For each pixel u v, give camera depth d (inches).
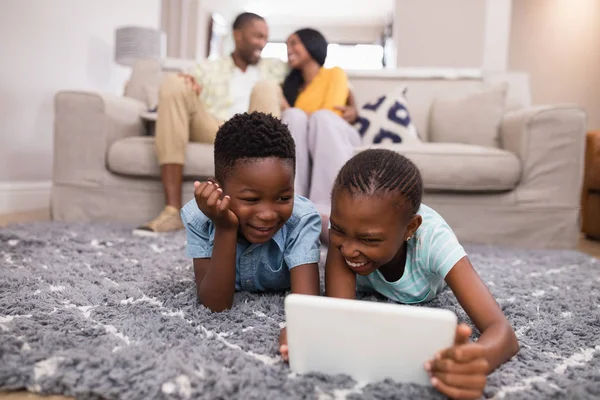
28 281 43.6
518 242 80.0
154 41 142.9
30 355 27.3
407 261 36.6
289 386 24.6
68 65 123.8
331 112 77.1
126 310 36.6
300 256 36.9
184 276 48.1
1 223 85.1
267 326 33.9
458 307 40.1
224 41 304.5
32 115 111.0
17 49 104.8
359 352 25.4
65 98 83.7
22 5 105.3
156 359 27.0
